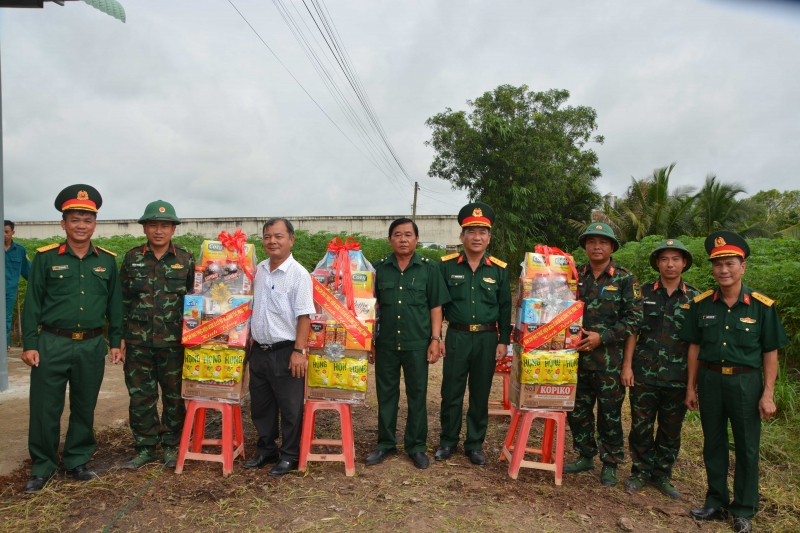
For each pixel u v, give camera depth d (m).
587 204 21.38
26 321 3.47
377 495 3.44
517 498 3.50
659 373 3.74
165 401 3.95
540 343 3.75
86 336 3.62
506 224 18.42
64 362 3.53
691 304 3.61
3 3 4.64
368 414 5.27
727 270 3.33
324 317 3.79
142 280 3.79
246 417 5.08
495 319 4.09
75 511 3.14
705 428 3.48
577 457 4.38
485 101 18.72
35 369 3.50
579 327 3.75
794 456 4.33
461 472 3.90
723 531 3.24
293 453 3.77
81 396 3.62
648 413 3.81
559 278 3.88
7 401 5.17
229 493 3.41
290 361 3.65
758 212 18.28
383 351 4.05
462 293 4.07
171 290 3.83
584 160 19.81
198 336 3.67
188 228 24.08
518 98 19.11
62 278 3.55
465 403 5.96
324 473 3.78
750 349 3.30
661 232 18.88
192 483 3.55
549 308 3.80
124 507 3.19
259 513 3.16
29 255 10.34
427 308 4.09
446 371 4.14
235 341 3.66
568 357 3.74
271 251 3.63
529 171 18.23
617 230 19.48
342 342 3.77
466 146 18.33
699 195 18.84
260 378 3.78
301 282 3.66
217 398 3.69
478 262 4.11
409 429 4.06
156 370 3.91
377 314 4.13
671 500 3.66
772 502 3.64
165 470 3.74
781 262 7.37
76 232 3.57
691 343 3.61
